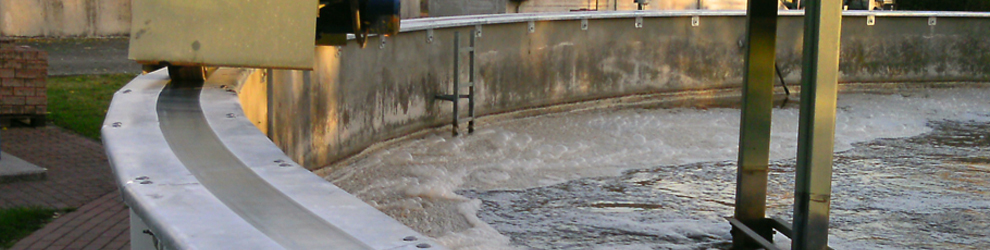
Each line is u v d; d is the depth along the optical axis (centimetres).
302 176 234
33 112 999
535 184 766
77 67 1583
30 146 898
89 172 789
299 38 354
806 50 382
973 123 1161
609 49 1317
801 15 1484
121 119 334
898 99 1400
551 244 575
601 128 1089
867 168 835
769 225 525
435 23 1004
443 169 823
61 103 1150
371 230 178
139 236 253
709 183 774
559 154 914
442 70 1047
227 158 261
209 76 488
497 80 1135
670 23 1391
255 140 294
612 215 653
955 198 710
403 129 974
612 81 1329
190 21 359
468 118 1045
